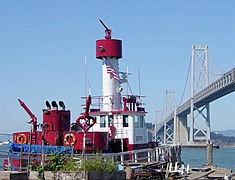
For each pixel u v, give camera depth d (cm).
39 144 2903
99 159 1972
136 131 3284
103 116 3284
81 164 1911
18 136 2958
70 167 1905
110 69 3375
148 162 3130
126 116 3266
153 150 3306
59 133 2909
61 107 3075
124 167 2356
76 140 2870
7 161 2873
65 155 2242
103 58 3409
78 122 2962
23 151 2775
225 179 2775
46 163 2108
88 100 2952
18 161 2698
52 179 1862
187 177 2766
